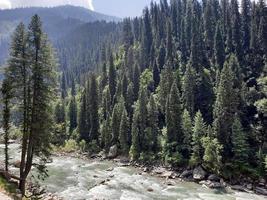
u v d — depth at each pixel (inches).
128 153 4124.0
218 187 2839.6
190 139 3619.6
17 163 2650.1
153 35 7047.2
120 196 2353.6
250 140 3622.0
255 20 5319.9
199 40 5541.3
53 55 1658.5
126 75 5634.8
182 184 2901.1
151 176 3189.0
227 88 3484.3
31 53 1612.9
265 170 3034.0
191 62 5128.0
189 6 6643.7
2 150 3700.8
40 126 1612.9
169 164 3518.7
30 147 1621.6
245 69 4813.0
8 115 1674.5
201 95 4461.1
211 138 3383.4
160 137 4030.5
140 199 2311.8
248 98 4055.1
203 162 3253.0
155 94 5221.5
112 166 3614.7
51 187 2438.5
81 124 4972.9
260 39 5049.2
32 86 1620.3
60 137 4921.3
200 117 3481.8
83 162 3818.9
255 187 2856.8
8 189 1476.4
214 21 6136.8
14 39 1600.6
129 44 7844.5
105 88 5954.7
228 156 3326.8
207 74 4712.1
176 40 6811.0
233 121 3447.3
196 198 2428.6
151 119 4109.3
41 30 1624.0
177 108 3804.1
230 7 6038.4
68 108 5772.6
